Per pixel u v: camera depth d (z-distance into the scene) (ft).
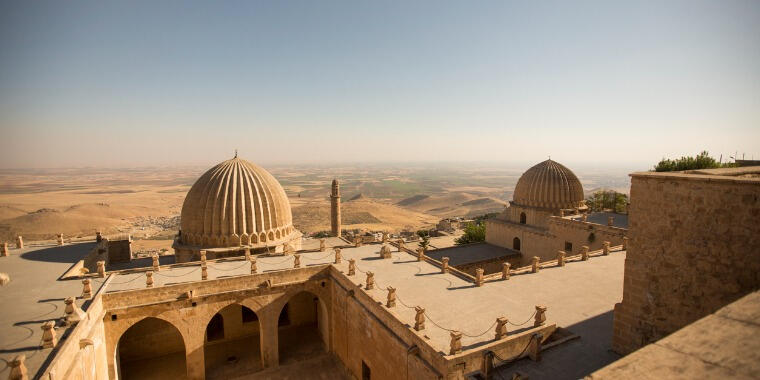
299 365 112.16
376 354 88.43
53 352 66.33
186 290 100.58
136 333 115.03
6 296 90.22
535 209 167.73
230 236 127.34
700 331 19.90
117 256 147.84
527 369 63.72
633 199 60.75
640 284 60.59
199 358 103.04
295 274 112.27
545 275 107.04
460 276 106.73
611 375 17.34
